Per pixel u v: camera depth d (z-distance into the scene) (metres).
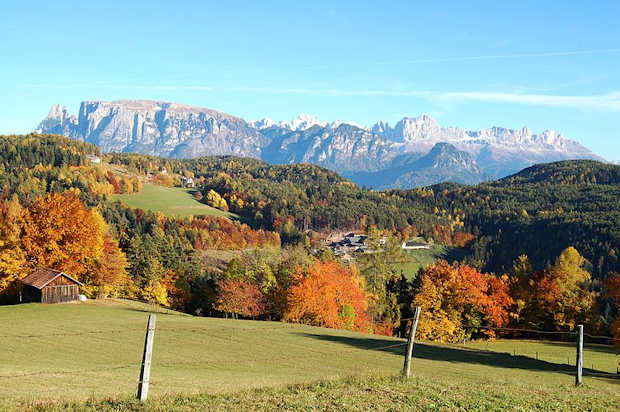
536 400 21.52
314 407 17.61
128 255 109.19
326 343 56.59
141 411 16.00
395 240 108.69
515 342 88.06
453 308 88.50
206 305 110.12
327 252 139.38
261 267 104.25
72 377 27.86
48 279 74.44
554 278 96.44
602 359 65.56
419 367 45.00
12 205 124.75
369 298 101.19
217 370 36.44
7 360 36.00
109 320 63.03
